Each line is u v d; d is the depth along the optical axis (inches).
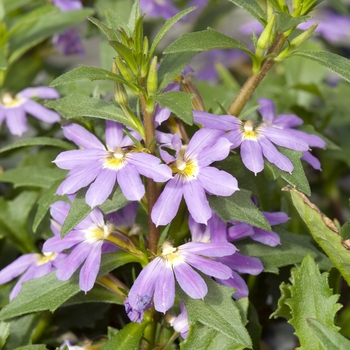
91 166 14.7
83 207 14.6
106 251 15.6
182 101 14.5
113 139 15.6
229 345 15.0
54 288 15.3
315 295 15.3
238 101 15.7
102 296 15.8
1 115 18.3
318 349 15.2
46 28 20.1
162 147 15.8
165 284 14.6
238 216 14.8
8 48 19.8
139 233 15.8
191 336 15.0
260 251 16.0
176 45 14.9
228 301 14.8
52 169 17.5
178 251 14.8
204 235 15.5
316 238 15.2
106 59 19.8
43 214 16.0
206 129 15.0
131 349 14.9
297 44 15.5
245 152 15.0
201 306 14.8
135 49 14.9
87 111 15.2
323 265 16.1
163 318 15.6
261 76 15.6
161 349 15.5
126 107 15.1
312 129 17.5
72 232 15.2
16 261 16.3
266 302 17.8
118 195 15.5
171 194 14.6
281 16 14.9
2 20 19.6
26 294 15.2
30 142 16.7
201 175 14.7
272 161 15.0
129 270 17.0
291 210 18.4
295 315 15.3
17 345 16.6
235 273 15.4
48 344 17.4
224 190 14.5
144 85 14.9
